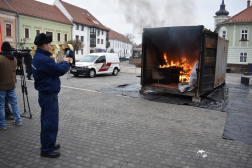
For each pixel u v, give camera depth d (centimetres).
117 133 409
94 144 358
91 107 609
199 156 319
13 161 297
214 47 779
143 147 348
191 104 670
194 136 400
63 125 450
